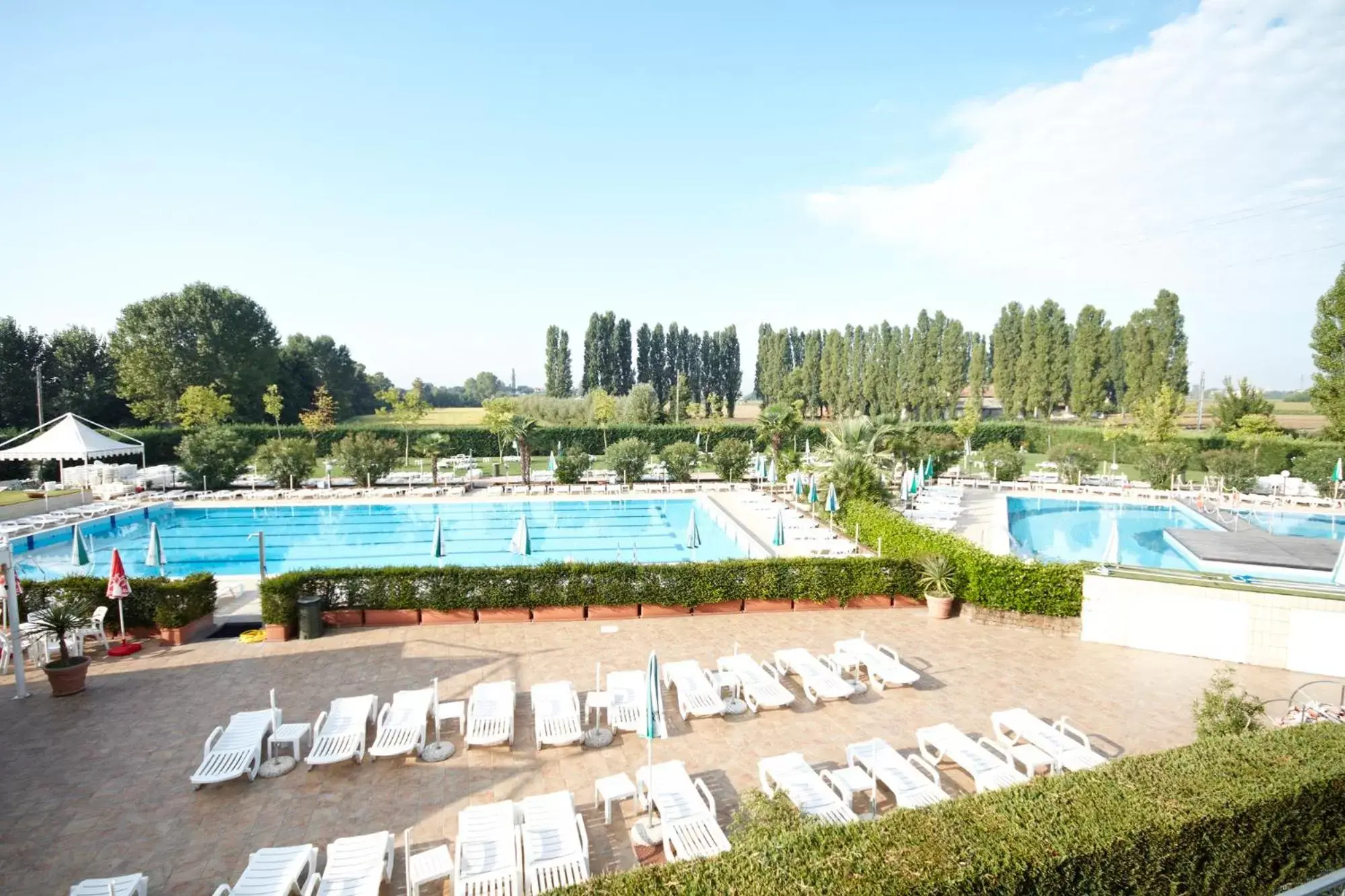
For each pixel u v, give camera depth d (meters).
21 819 7.46
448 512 29.41
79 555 14.54
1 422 42.91
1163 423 39.59
